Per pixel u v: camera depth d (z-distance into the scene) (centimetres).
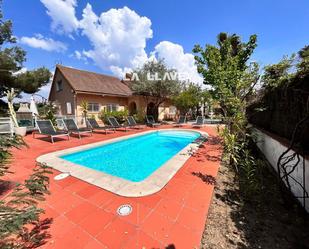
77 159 700
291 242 230
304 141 323
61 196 336
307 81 308
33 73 1991
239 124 524
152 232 242
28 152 660
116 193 345
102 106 1864
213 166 505
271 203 322
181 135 1263
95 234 237
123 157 757
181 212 288
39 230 243
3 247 162
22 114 1230
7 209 159
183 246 220
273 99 530
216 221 272
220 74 536
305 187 294
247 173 403
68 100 1762
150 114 2230
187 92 2150
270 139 513
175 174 446
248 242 231
